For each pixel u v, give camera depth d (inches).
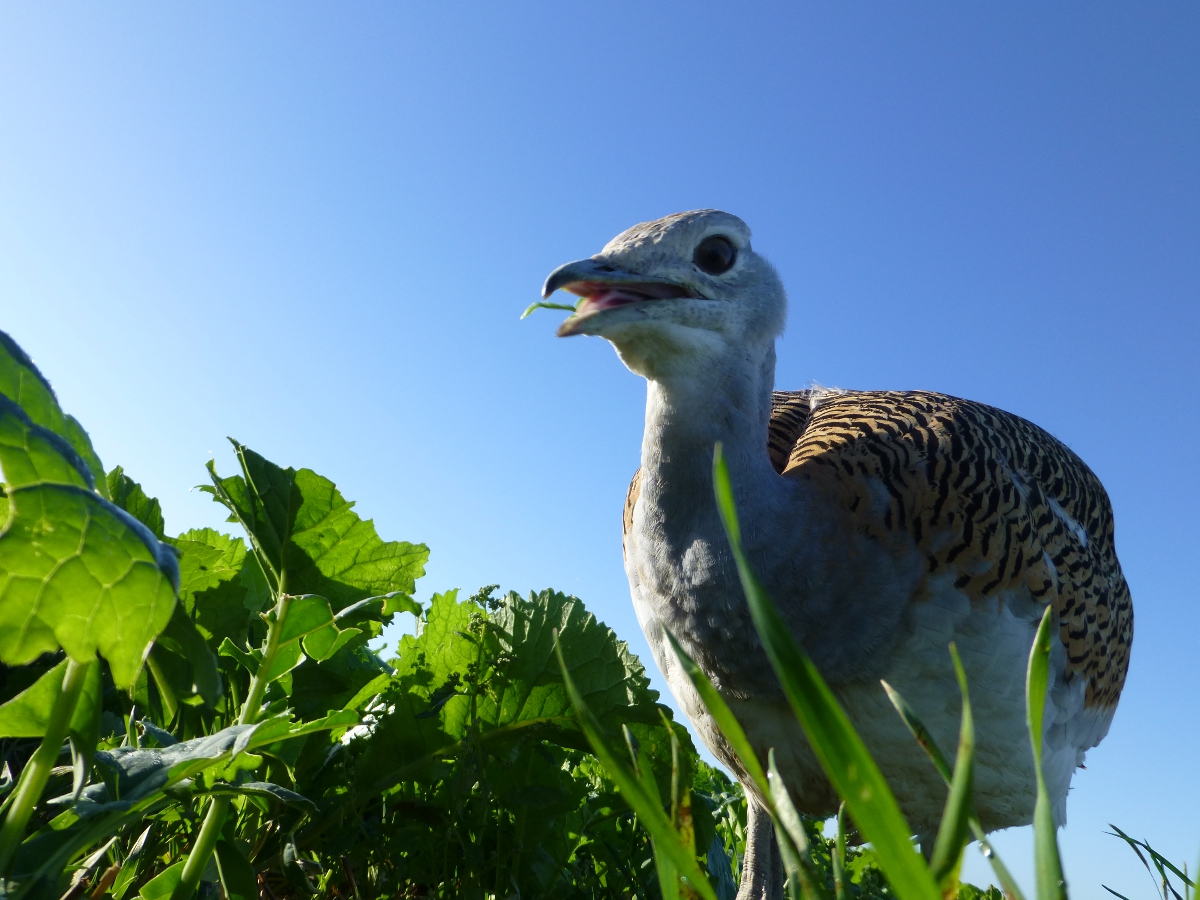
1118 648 18.4
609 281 15.2
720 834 18.9
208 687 6.7
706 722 16.1
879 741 14.7
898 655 14.4
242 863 9.0
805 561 14.6
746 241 16.2
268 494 10.8
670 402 15.4
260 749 9.0
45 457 5.7
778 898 16.8
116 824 6.6
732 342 15.5
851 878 15.8
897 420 16.9
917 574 14.6
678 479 15.4
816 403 21.1
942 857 4.4
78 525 5.7
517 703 13.4
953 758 14.6
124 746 7.5
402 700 12.4
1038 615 15.5
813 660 14.6
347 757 12.4
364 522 11.1
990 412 18.5
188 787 7.4
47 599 5.8
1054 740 16.2
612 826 15.0
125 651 6.0
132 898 9.3
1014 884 4.7
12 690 10.2
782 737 15.2
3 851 6.0
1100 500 19.5
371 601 9.4
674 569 15.4
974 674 14.6
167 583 6.1
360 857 11.9
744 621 14.8
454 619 13.4
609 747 5.1
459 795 12.2
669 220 16.0
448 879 12.3
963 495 15.2
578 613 13.7
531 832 12.6
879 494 15.1
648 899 14.0
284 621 9.1
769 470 15.5
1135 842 10.1
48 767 6.1
